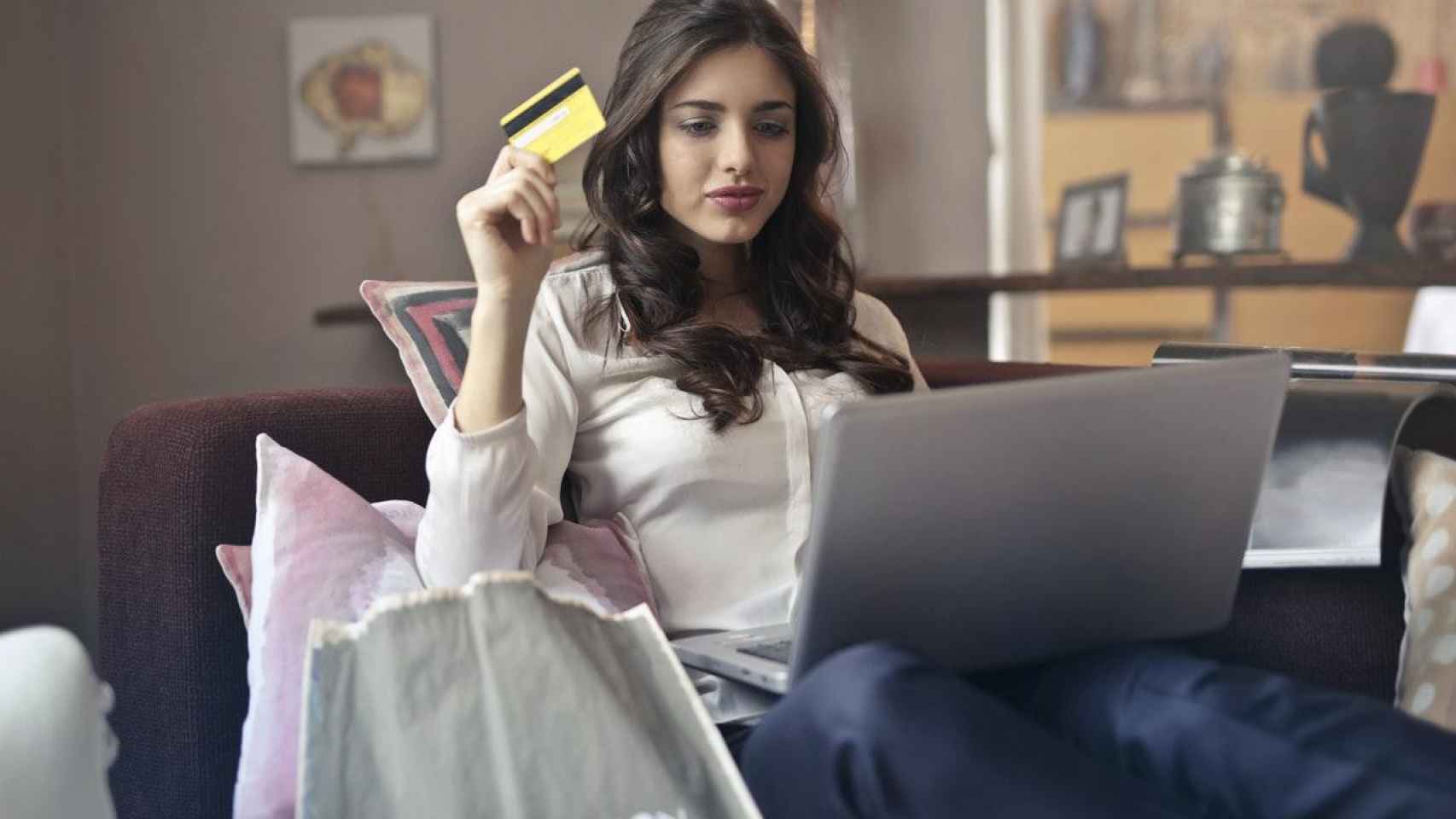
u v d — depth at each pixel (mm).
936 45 4570
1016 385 1275
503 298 1567
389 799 1287
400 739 1281
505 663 1294
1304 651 1759
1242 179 3713
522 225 1541
